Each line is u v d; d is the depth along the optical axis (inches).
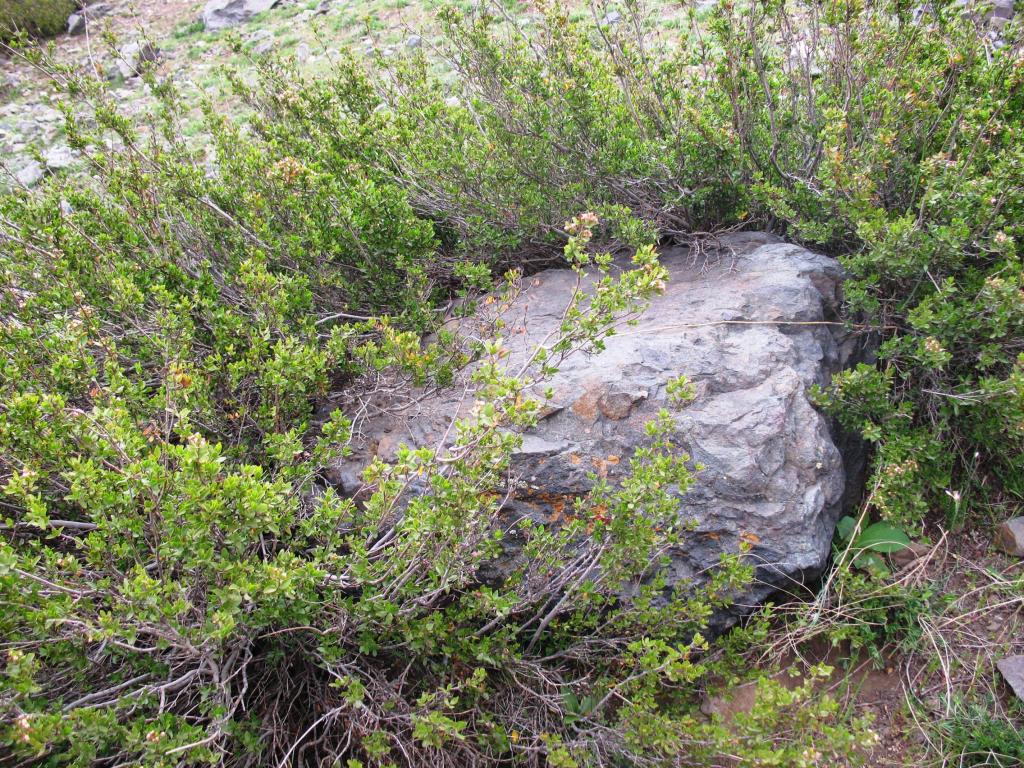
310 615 87.4
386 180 165.0
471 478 81.7
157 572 92.4
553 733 95.7
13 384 99.8
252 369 114.0
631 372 118.9
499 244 159.2
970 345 126.2
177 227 154.7
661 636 100.4
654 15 325.1
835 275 140.6
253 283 117.8
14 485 73.4
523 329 135.6
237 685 93.8
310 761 95.9
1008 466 129.2
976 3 154.9
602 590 102.3
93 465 78.2
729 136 147.1
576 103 153.8
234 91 195.8
